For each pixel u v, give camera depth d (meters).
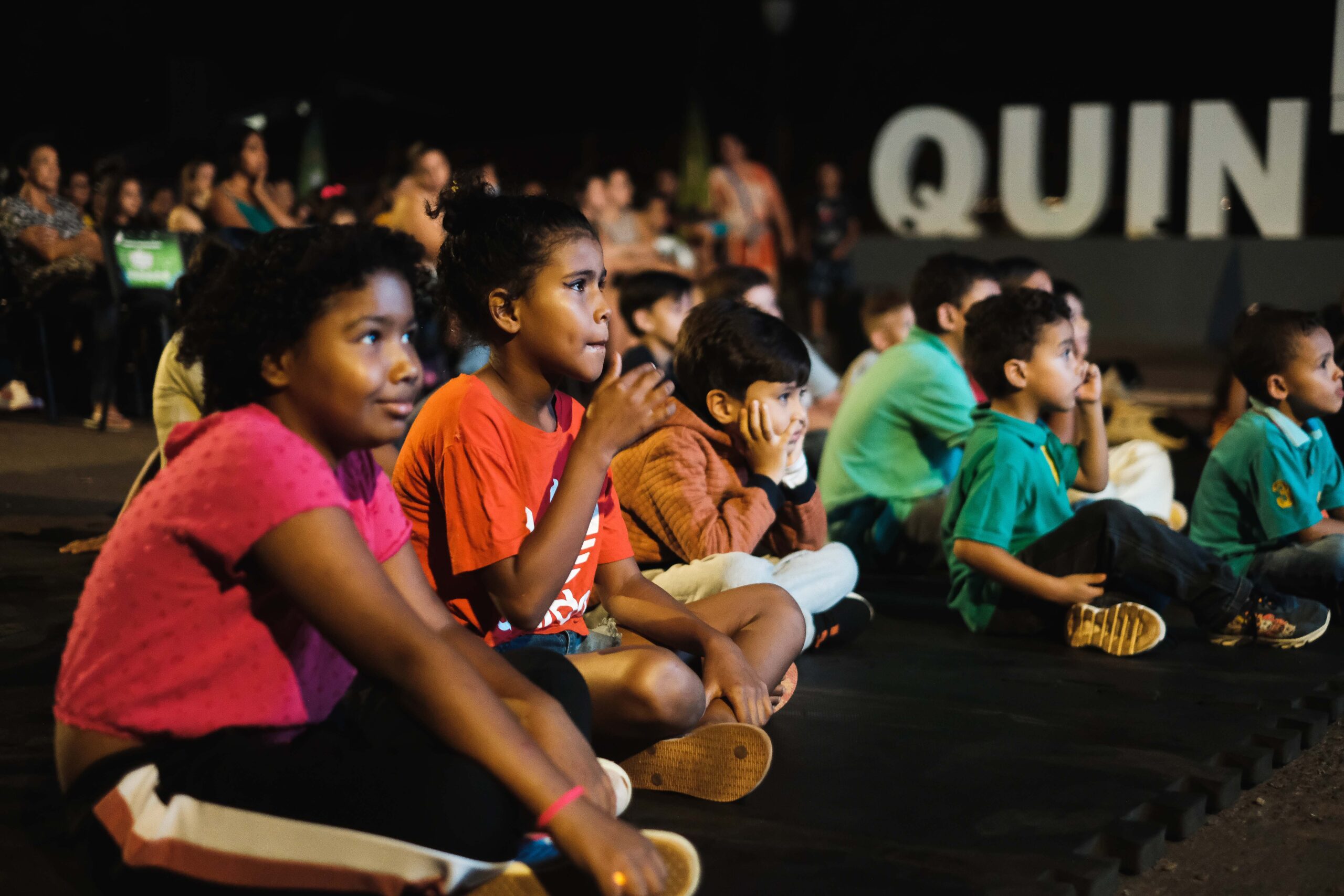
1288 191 10.93
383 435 1.51
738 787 1.95
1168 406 8.12
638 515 2.68
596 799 1.53
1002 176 11.88
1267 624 2.93
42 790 2.00
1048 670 2.80
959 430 3.92
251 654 1.45
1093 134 11.42
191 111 13.41
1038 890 1.67
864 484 4.02
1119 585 3.07
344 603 1.41
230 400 1.53
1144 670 2.81
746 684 2.02
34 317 6.49
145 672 1.42
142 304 6.22
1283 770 2.32
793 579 2.72
